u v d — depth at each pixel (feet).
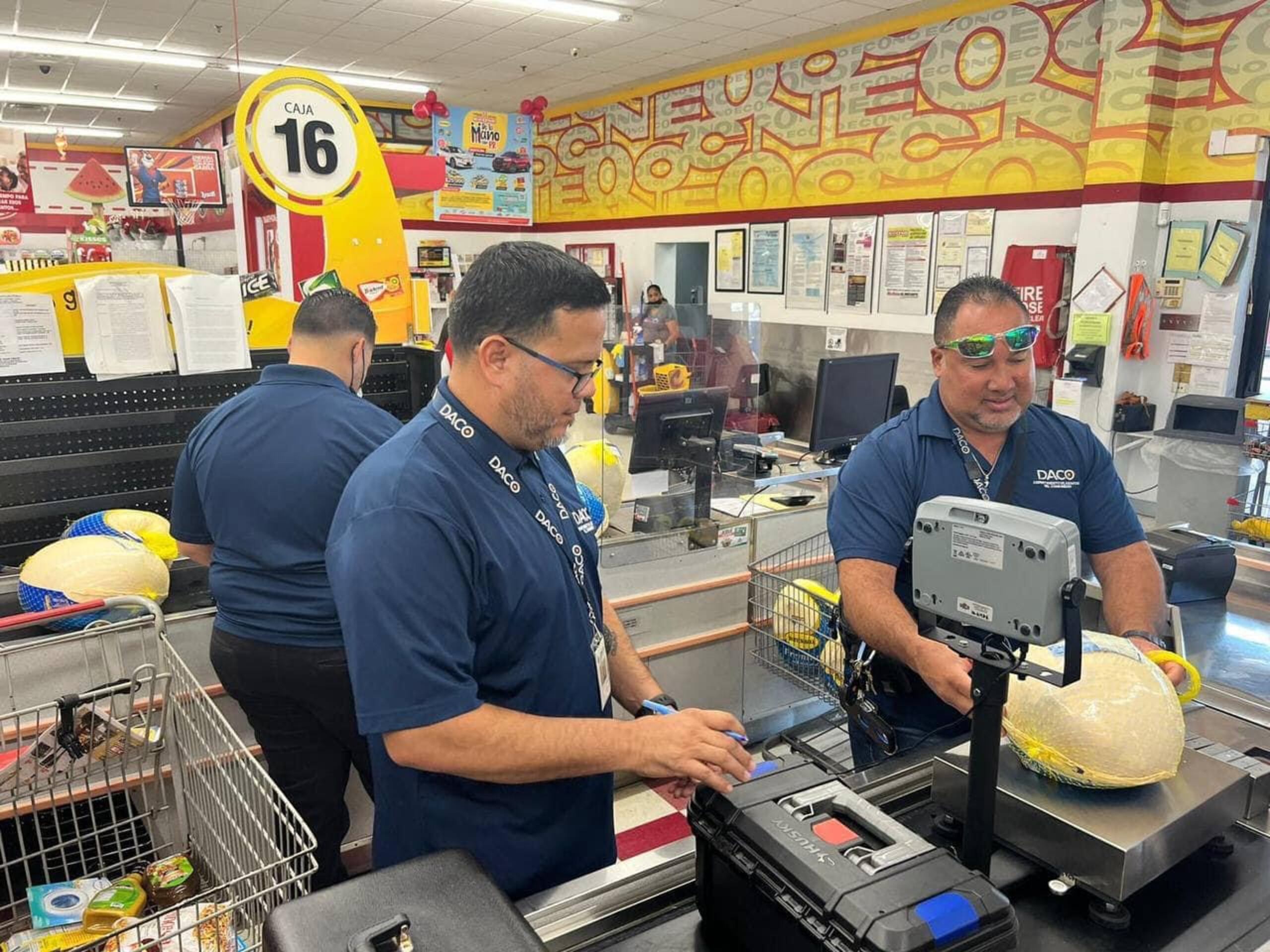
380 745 4.06
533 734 3.50
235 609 6.73
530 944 2.38
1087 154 16.24
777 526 10.94
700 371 12.66
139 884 5.45
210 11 21.33
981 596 2.75
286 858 4.35
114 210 34.73
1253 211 14.39
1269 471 10.58
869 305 20.95
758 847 2.82
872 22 20.07
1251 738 4.06
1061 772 3.25
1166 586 7.04
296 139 10.63
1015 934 2.54
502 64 25.86
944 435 5.68
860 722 5.92
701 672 10.55
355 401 6.88
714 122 25.14
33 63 26.66
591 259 31.01
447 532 3.53
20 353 8.10
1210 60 14.58
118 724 5.59
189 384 9.05
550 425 3.77
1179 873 3.31
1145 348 15.46
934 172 19.30
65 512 8.61
